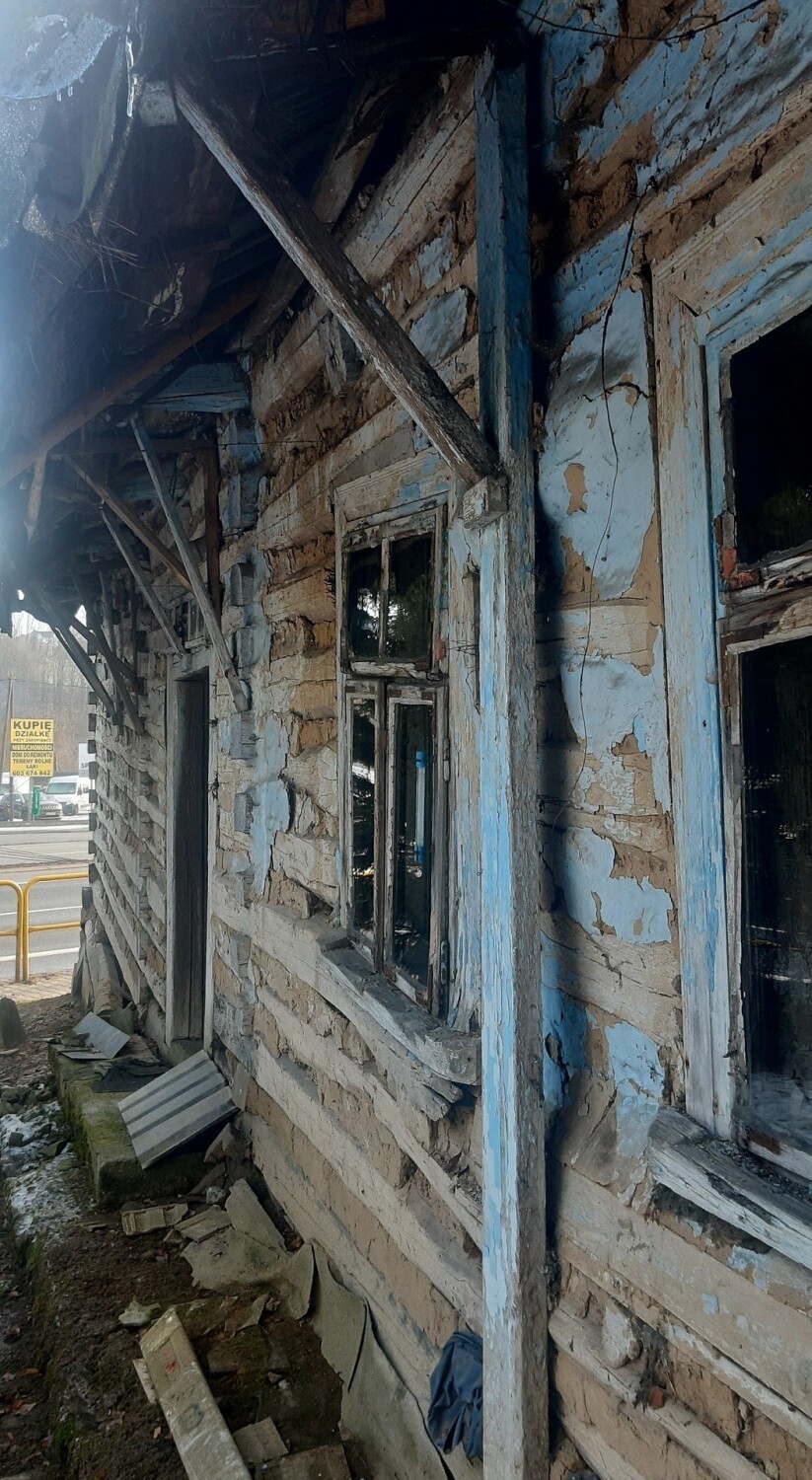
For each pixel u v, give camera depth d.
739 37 1.45
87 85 1.84
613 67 1.79
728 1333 1.42
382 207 2.63
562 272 1.93
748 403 1.47
